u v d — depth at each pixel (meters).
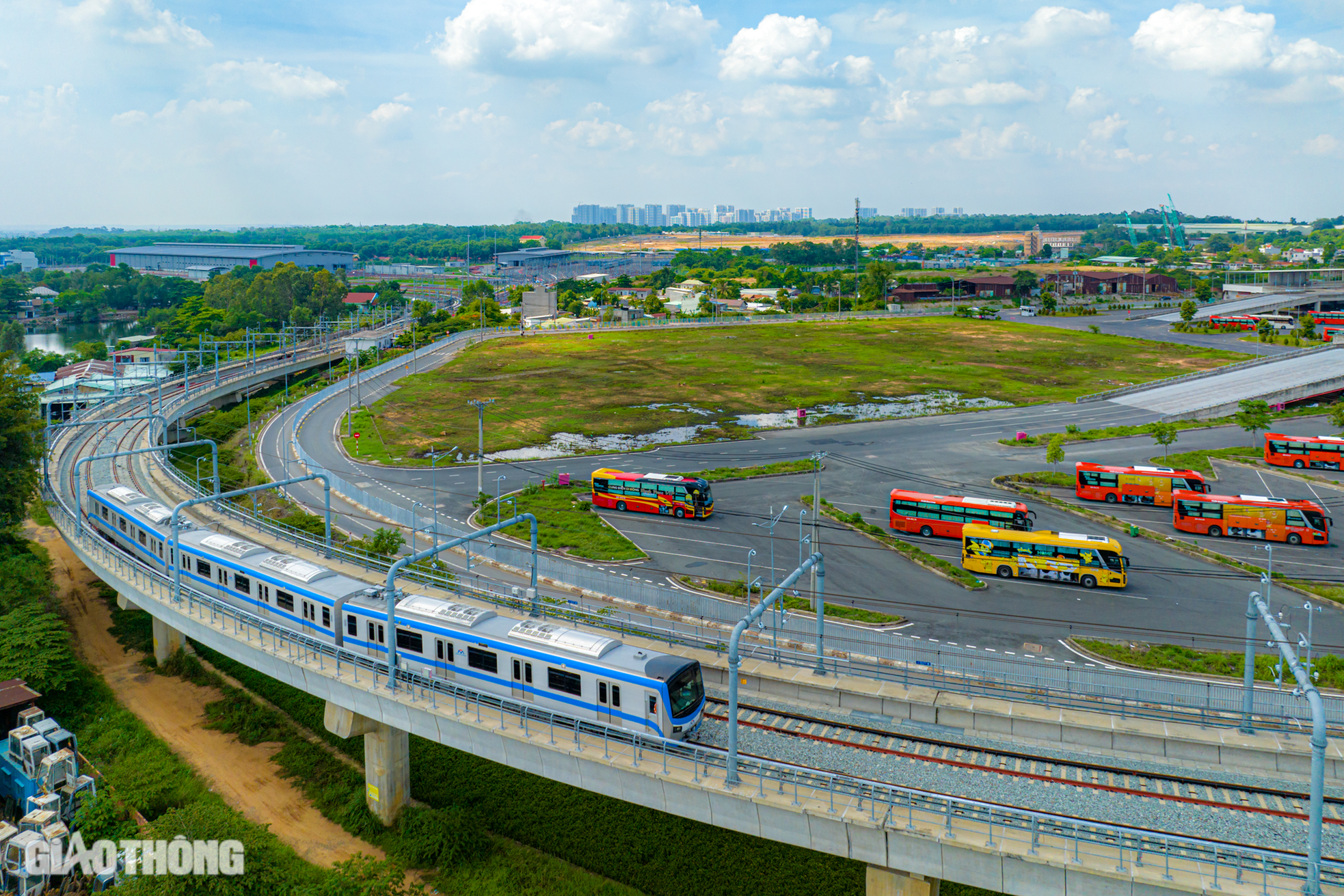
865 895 40.66
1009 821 32.81
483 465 104.50
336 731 46.06
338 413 138.50
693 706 40.22
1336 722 41.31
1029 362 172.12
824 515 85.00
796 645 53.66
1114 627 59.81
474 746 40.47
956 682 45.62
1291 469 97.38
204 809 42.88
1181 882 28.89
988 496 89.88
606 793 37.28
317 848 45.41
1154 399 133.38
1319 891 28.11
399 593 50.22
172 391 142.00
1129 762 40.62
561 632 42.53
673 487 84.94
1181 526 79.56
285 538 67.19
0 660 57.38
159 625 62.84
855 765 39.62
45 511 94.94
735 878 42.16
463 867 43.72
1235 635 58.66
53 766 47.88
